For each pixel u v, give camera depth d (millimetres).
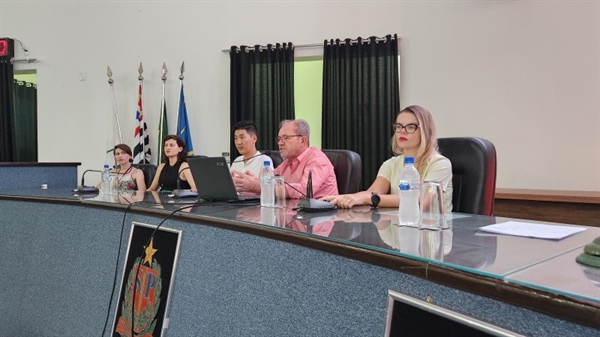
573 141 3086
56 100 4598
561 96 3119
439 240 841
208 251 1207
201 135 4168
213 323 1172
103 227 1615
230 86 3957
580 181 3064
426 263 671
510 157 3270
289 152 2217
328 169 2078
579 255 676
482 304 610
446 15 3465
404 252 732
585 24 3051
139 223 1467
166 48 4277
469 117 3395
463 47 3408
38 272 1865
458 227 1009
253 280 1062
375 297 777
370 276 787
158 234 1378
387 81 3553
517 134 3248
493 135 3322
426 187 1011
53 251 1804
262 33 3990
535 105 3193
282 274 982
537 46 3186
